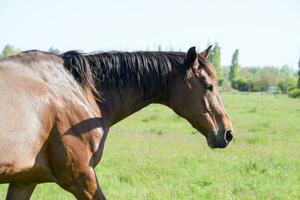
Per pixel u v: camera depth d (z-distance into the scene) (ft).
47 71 15.75
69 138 15.49
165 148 46.16
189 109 17.61
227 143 17.76
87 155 15.92
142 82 17.54
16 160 14.35
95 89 16.88
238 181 32.37
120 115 17.67
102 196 16.43
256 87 286.87
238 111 103.60
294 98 195.11
